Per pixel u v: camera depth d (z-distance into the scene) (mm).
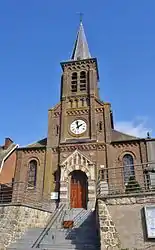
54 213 21594
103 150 26297
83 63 33406
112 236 13227
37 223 18984
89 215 20047
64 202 23797
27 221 17922
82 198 24625
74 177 25781
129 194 14344
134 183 19703
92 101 29594
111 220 13781
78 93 30844
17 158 27938
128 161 25719
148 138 26375
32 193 25297
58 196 24547
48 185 25359
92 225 18000
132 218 13703
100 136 27266
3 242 15836
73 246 14562
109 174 24734
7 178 29875
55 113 30031
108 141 26625
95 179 24641
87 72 32656
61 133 28031
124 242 13211
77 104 30078
